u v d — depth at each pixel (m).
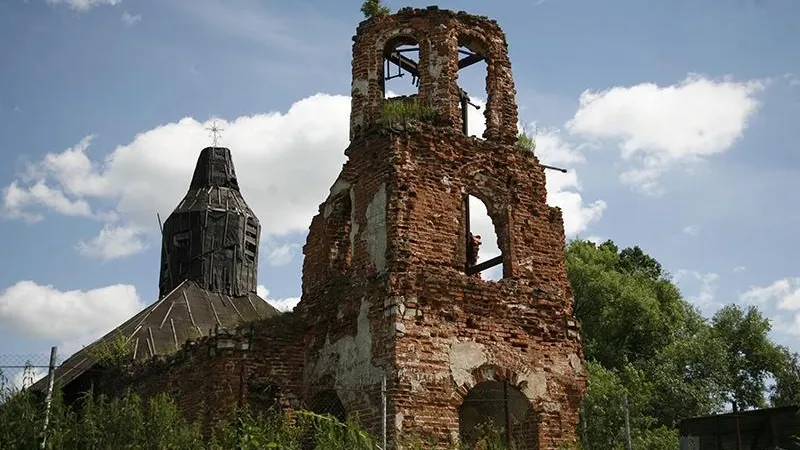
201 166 35.94
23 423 11.09
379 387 16.61
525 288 18.62
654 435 32.41
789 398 42.69
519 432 18.02
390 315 16.81
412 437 15.54
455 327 17.31
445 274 17.67
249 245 34.47
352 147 19.69
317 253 20.42
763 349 44.75
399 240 17.55
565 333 18.86
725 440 22.75
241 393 18.77
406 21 20.62
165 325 28.09
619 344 41.78
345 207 20.22
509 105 20.56
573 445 17.88
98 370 24.34
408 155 18.45
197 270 32.78
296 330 19.70
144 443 11.91
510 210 19.28
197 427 13.18
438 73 19.95
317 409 18.72
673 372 38.72
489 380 17.36
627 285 42.03
